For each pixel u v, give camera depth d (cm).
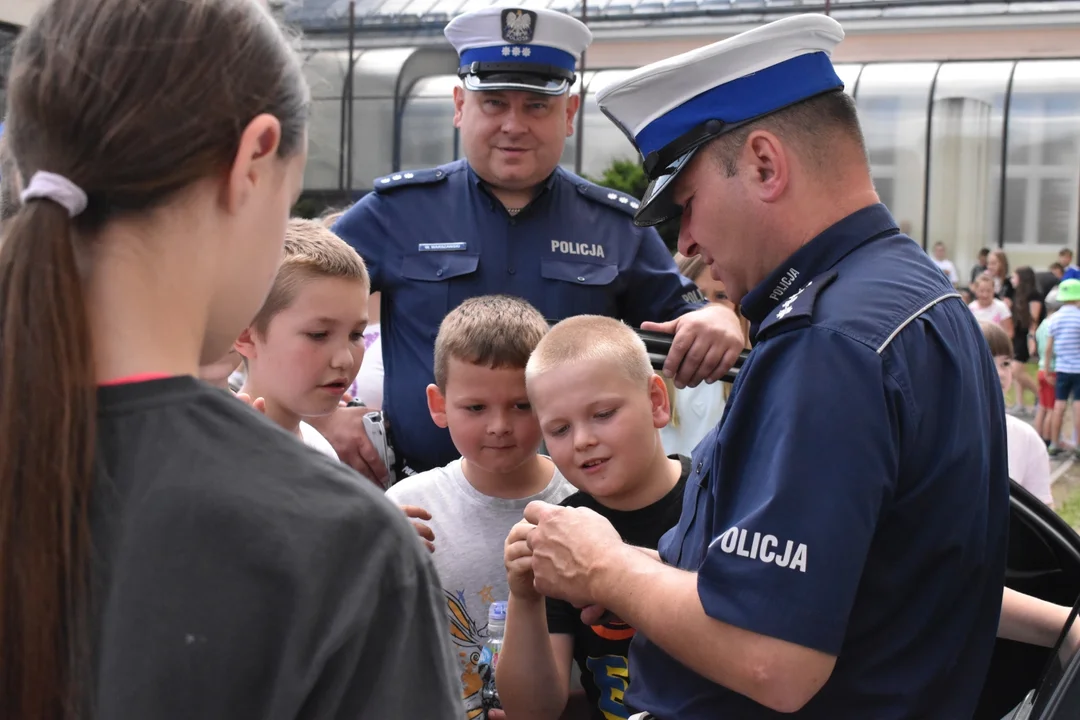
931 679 136
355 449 257
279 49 88
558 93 268
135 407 80
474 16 265
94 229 81
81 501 75
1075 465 830
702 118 149
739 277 154
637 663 158
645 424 188
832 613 123
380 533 82
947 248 1700
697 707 145
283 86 87
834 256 144
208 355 92
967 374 138
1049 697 140
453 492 216
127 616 76
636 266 288
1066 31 1794
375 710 79
